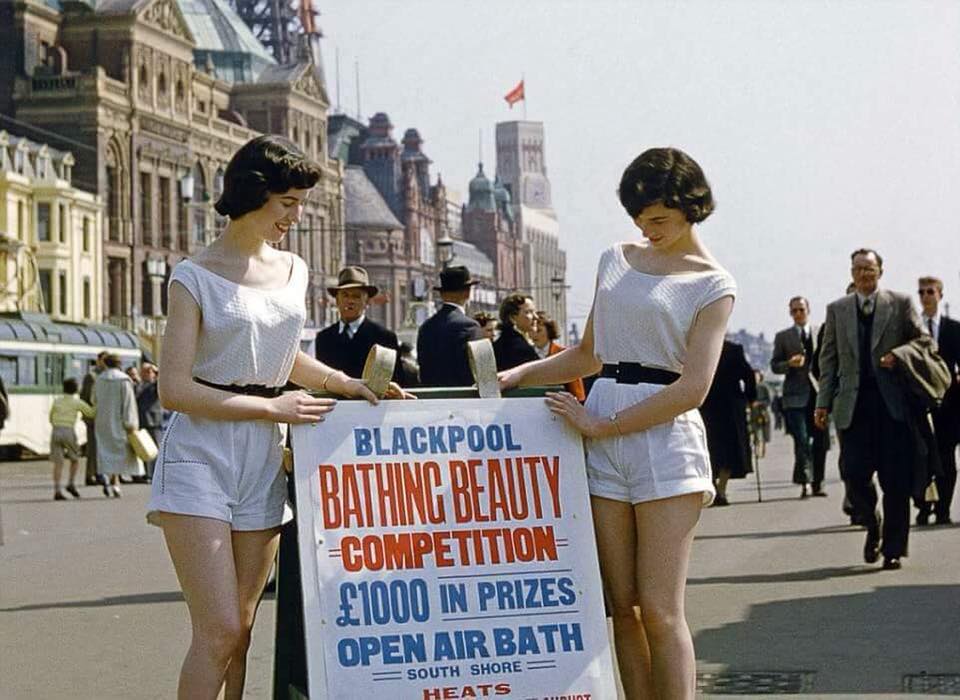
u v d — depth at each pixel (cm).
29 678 830
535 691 499
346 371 1177
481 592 505
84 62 9781
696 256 541
